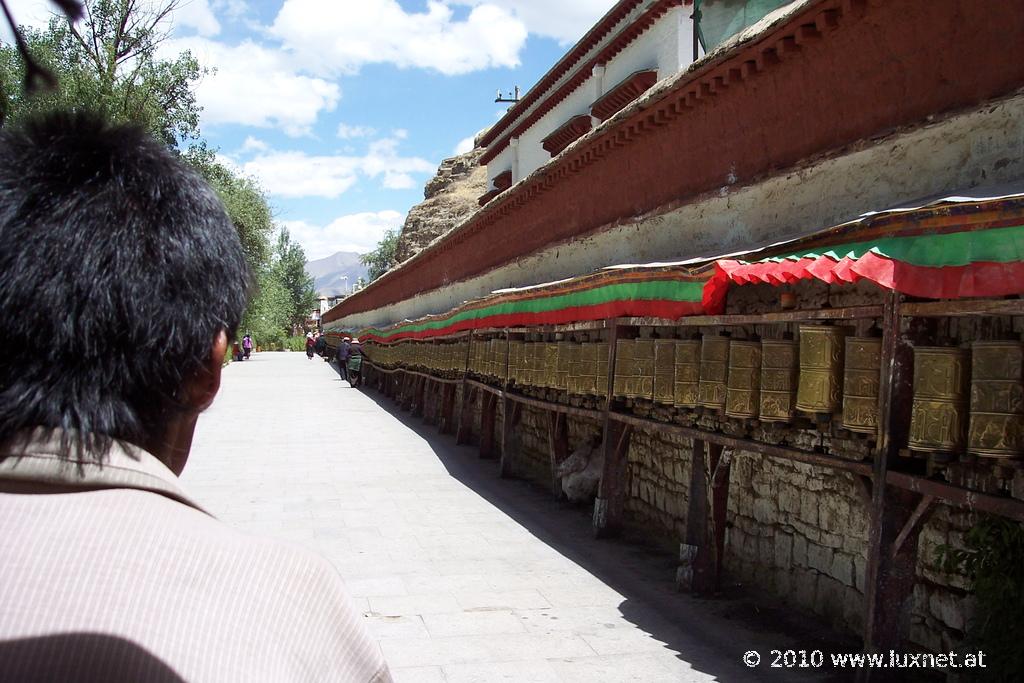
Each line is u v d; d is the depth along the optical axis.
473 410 17.55
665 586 7.18
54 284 1.19
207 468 13.47
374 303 41.66
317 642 1.16
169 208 1.32
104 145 1.33
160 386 1.25
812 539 6.36
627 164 10.88
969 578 4.78
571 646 5.78
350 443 16.58
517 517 9.96
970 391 4.38
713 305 6.51
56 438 1.16
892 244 4.65
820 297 5.89
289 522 9.70
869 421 4.96
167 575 1.09
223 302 1.36
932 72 5.80
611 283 8.34
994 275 4.07
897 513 4.76
